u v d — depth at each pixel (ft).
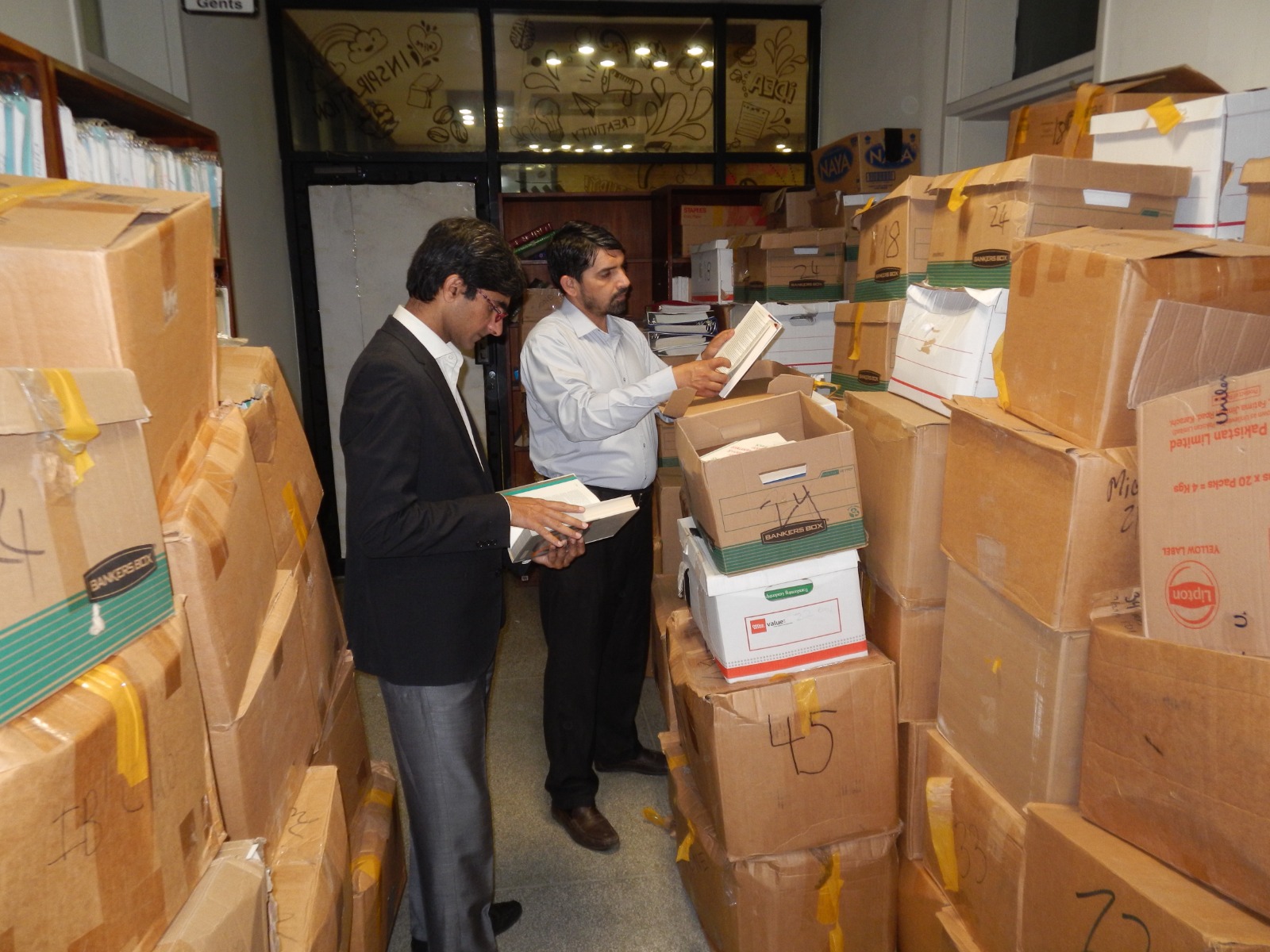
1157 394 3.22
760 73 13.05
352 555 4.53
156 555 2.37
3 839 1.64
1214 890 2.85
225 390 3.98
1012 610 3.82
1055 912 3.42
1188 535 2.85
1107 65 6.74
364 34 12.22
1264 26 5.16
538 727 8.64
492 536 4.21
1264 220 3.79
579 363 6.46
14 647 1.76
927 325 4.87
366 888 4.44
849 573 4.75
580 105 12.88
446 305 4.44
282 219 12.25
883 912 5.02
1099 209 4.25
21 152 4.29
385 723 8.66
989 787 4.11
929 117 9.62
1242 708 2.63
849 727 4.73
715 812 4.95
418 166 12.67
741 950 4.90
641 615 7.30
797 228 10.02
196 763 2.52
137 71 8.20
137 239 2.50
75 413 1.95
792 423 5.64
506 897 6.07
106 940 1.99
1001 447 3.77
